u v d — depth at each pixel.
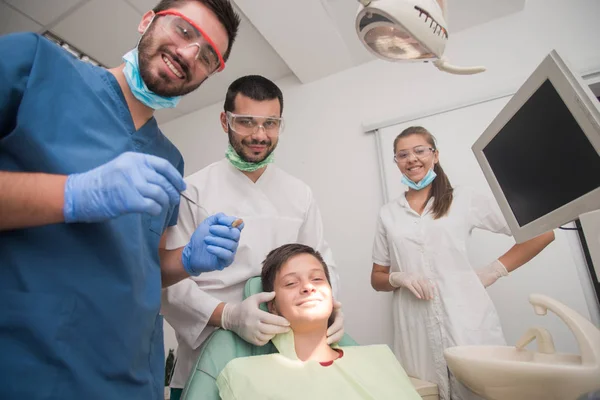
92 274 0.73
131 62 0.94
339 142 2.70
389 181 2.40
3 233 0.69
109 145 0.83
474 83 2.34
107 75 0.93
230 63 2.92
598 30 2.13
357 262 2.40
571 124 0.79
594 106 0.71
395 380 1.03
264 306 1.22
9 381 0.62
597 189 0.73
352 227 2.48
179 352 1.33
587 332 0.73
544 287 1.87
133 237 0.82
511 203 1.04
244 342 1.13
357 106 2.71
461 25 2.47
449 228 1.63
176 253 1.14
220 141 3.29
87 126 0.82
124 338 0.75
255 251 1.39
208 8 0.97
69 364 0.66
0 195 0.58
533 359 0.87
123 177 0.66
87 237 0.75
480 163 1.17
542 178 0.90
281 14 2.30
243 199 1.46
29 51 0.77
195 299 1.21
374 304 2.28
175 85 0.94
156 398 0.87
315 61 2.73
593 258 0.69
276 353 1.08
